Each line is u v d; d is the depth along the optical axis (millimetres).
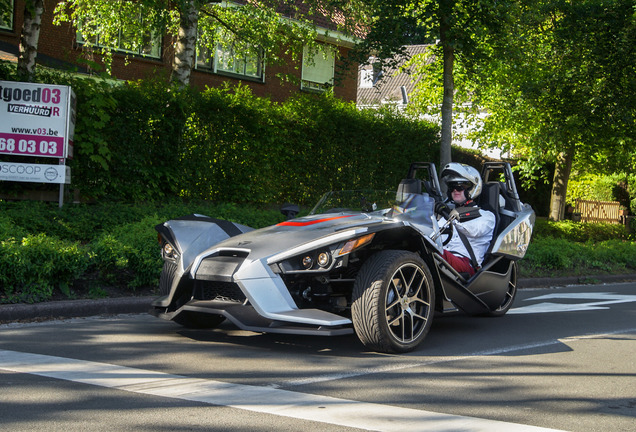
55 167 9922
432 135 16047
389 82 43312
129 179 11273
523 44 14602
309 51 16844
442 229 5770
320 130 14062
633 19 16344
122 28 15516
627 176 25266
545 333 6324
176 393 3703
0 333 5418
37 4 11227
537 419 3438
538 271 12109
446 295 5707
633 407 3742
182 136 11914
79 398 3551
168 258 5484
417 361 4805
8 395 3574
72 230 9039
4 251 6395
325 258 4793
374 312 4820
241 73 21719
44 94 9930
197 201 12133
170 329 5848
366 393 3844
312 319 4633
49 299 6543
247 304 4832
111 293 7012
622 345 5789
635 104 16984
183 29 13180
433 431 3156
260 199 13055
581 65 16828
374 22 12242
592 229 20000
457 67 15641
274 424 3189
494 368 4668
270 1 15586
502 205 7293
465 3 11812
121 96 11031
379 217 5535
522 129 18469
